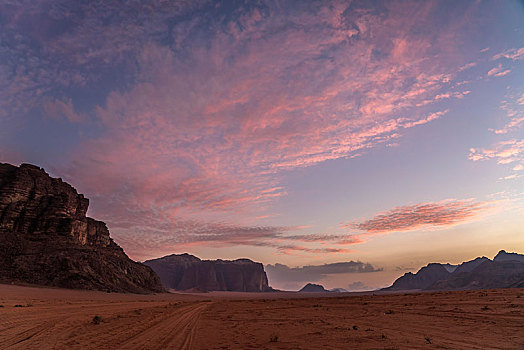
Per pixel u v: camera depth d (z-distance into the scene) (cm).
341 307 4772
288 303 6812
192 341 1803
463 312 2872
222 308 5497
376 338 1797
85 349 1499
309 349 1528
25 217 11512
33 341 1639
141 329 2320
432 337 1762
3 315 2638
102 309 4116
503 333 1791
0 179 12088
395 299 5772
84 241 13425
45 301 4778
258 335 2062
